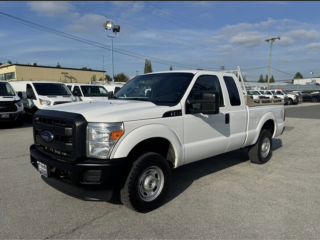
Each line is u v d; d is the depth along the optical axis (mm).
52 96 12297
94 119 3262
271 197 4277
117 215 3621
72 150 3285
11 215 3580
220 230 3271
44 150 3725
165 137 3754
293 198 4242
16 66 41000
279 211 3785
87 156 3270
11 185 4625
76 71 47250
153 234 3174
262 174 5445
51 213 3652
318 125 13414
